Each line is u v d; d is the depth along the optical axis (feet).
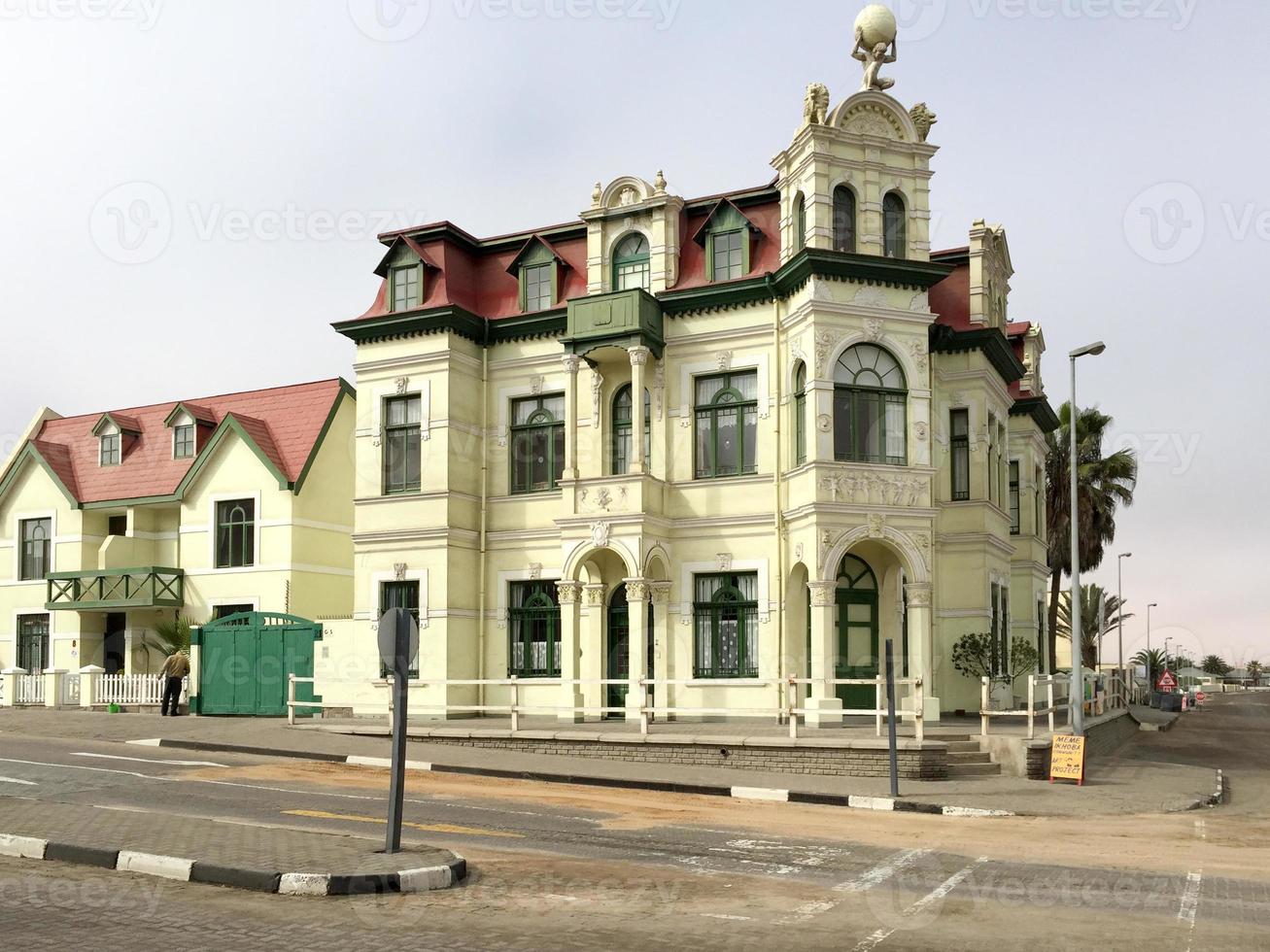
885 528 78.74
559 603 89.97
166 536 116.57
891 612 85.15
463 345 92.48
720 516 84.79
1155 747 104.12
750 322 85.25
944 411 91.91
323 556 110.32
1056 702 98.22
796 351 82.07
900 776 63.67
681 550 86.12
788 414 83.15
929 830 48.16
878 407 80.79
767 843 43.39
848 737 67.46
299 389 117.08
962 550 90.38
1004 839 45.78
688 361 87.20
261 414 116.47
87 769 60.03
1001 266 99.81
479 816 48.55
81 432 126.31
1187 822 53.01
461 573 90.48
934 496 85.56
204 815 46.65
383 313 94.89
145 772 59.67
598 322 85.51
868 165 81.92
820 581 77.15
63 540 119.14
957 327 92.43
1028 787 62.85
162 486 115.24
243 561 109.91
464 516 91.20
